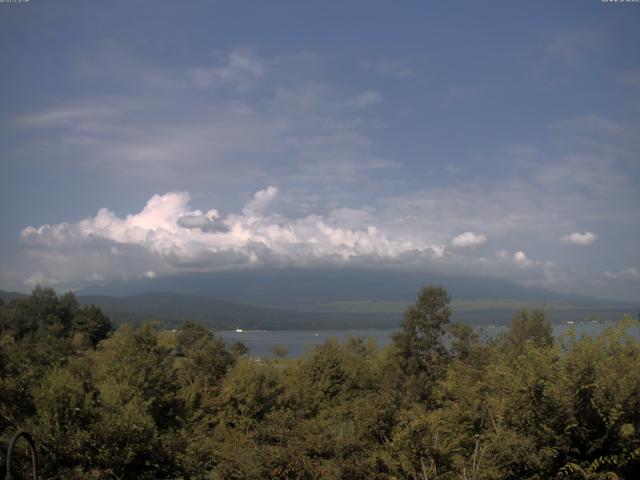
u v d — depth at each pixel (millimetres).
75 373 15008
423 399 30641
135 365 19531
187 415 20266
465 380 12352
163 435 15773
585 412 9297
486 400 10742
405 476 11195
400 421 12516
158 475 14578
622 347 9930
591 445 9242
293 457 13242
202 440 17938
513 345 30703
